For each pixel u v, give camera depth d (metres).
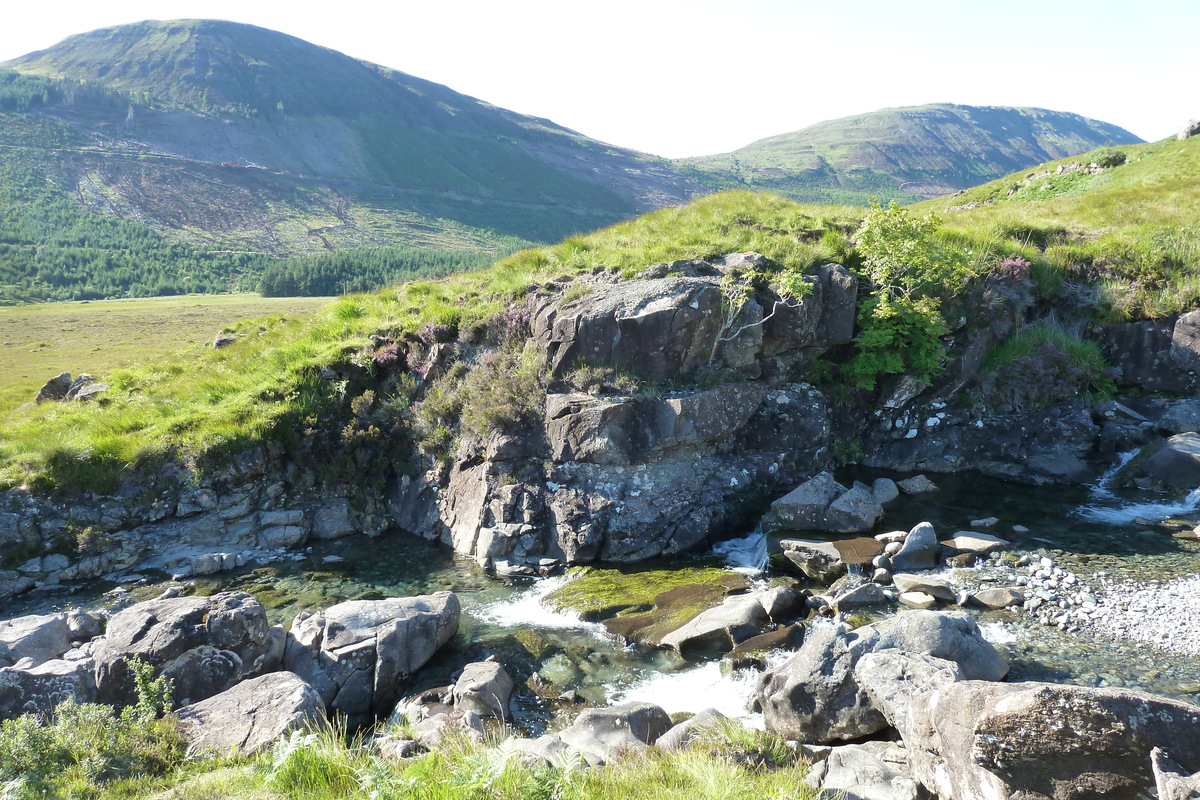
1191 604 12.88
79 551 18.00
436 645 13.30
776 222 24.92
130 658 11.16
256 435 20.23
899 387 21.34
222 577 17.69
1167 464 18.61
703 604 14.45
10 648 11.98
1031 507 18.11
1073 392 21.83
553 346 20.16
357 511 20.62
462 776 6.70
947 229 25.56
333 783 7.43
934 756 7.96
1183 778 5.87
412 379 22.11
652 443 18.42
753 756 8.62
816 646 10.48
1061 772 6.62
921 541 15.23
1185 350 21.59
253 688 10.67
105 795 7.58
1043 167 59.62
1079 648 11.79
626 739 9.67
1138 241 24.89
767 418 20.34
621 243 25.05
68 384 31.92
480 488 18.91
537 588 16.58
